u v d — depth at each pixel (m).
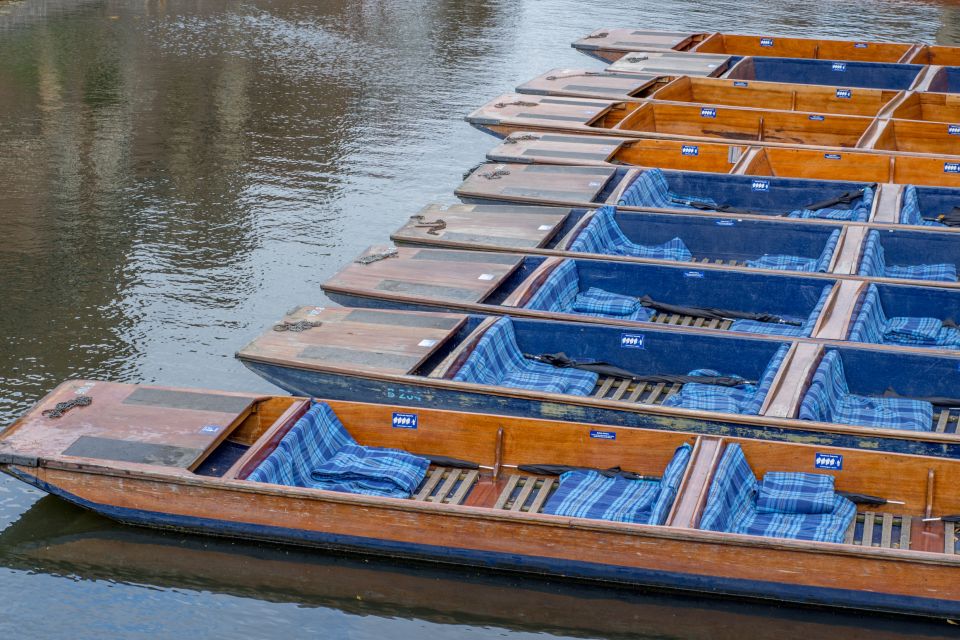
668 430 10.01
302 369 10.97
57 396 10.42
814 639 8.70
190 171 18.89
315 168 19.22
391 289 12.48
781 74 23.25
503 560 9.18
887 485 9.61
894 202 15.28
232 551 9.62
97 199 17.59
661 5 32.09
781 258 14.36
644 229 14.88
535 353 12.02
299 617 8.99
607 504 9.54
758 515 9.47
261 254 15.86
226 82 24.08
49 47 26.34
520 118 18.59
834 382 11.02
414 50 27.11
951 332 12.37
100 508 9.70
